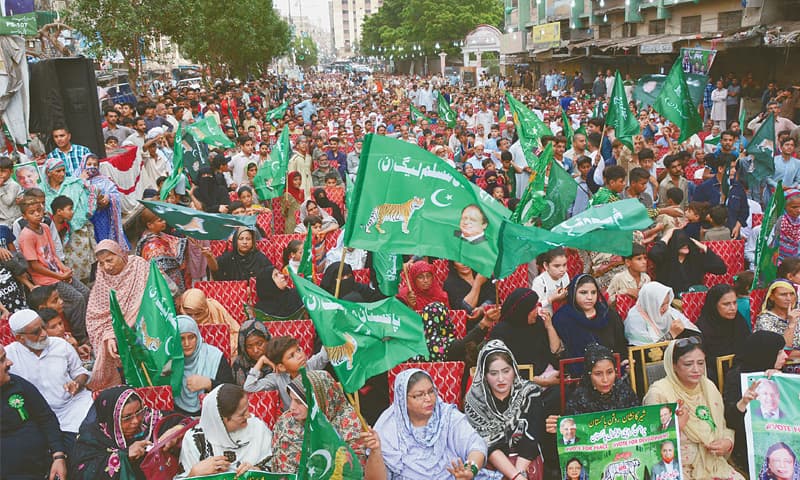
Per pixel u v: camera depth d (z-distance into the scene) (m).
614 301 7.25
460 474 4.82
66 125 13.22
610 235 6.03
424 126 26.06
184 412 6.13
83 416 6.18
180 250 9.09
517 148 13.88
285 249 8.73
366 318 5.15
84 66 13.22
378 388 6.45
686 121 13.12
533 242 5.80
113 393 5.05
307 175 15.54
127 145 13.65
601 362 5.12
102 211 10.15
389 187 5.54
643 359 5.70
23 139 13.11
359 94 58.12
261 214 11.75
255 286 8.72
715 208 9.48
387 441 4.97
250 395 5.84
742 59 31.20
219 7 38.25
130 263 7.55
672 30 35.12
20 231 8.36
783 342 5.55
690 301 7.52
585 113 25.44
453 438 5.00
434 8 85.62
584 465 4.90
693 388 5.40
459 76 72.31
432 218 5.62
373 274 9.33
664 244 8.42
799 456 5.10
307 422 4.23
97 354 7.07
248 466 4.80
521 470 5.09
